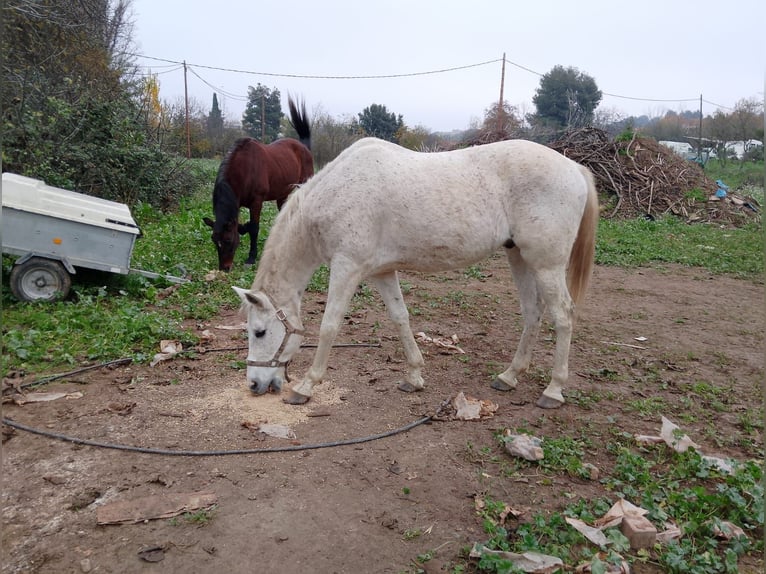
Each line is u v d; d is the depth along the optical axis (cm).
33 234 538
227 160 725
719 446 354
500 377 431
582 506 277
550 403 399
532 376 462
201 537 251
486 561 233
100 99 1066
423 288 762
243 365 449
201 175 1568
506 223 380
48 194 561
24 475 293
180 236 880
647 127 4356
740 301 748
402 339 412
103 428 343
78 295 564
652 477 311
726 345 569
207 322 562
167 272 692
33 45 1099
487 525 259
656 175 1616
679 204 1526
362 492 290
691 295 776
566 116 3791
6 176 566
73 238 550
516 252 412
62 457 311
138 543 246
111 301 575
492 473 314
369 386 427
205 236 901
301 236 375
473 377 455
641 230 1298
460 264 387
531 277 417
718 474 309
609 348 548
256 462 314
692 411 406
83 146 1027
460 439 351
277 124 4250
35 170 918
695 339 586
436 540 256
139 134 1138
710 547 254
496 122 2434
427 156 381
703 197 1554
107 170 1058
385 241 371
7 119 921
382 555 245
